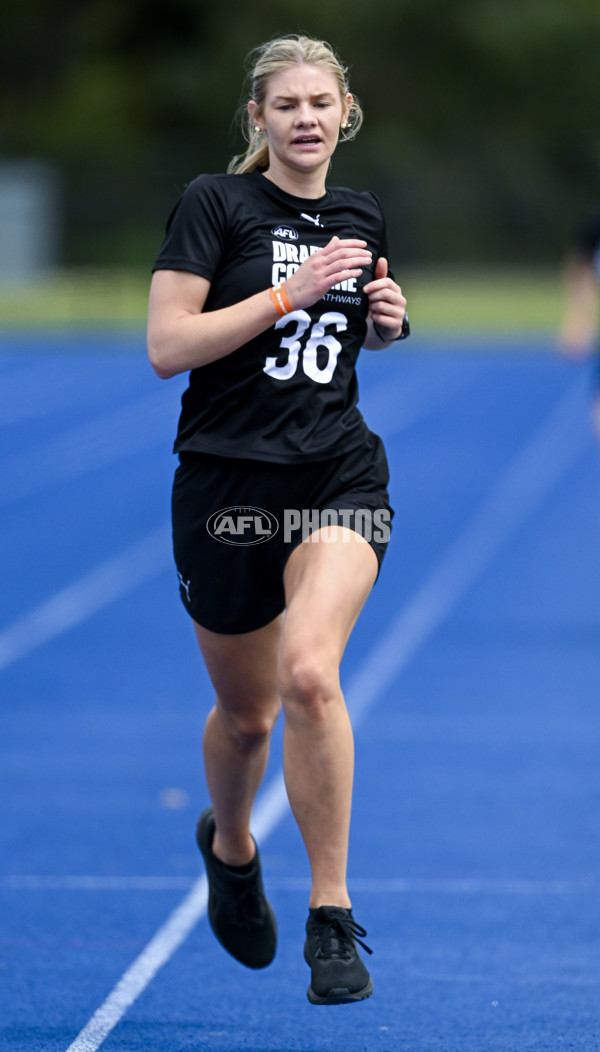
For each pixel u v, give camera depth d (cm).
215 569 1284
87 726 2475
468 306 12206
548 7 18088
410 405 7294
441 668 2836
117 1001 1394
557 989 1412
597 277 3653
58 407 7106
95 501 4862
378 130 17450
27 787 2144
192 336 1210
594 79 18150
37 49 17100
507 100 18200
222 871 1420
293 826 1966
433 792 2092
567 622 3225
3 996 1401
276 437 1252
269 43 1299
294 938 1578
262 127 1303
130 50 17500
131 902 1681
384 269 1317
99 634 3177
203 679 2800
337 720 1171
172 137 17238
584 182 15550
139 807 2052
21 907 1659
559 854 1825
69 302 12450
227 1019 1350
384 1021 1343
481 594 3519
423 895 1688
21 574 3781
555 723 2456
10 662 2933
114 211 13462
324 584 1195
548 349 9575
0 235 13100
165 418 6769
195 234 1245
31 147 16312
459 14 17675
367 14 17562
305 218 1280
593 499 4847
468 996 1398
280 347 1249
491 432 6394
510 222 14875
